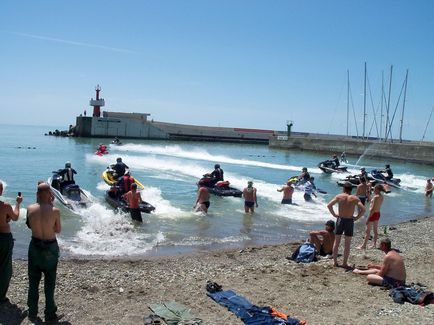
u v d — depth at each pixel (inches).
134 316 298.4
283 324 287.7
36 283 282.2
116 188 754.2
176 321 289.7
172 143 3267.7
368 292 365.1
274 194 983.0
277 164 1877.5
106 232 582.2
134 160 1610.5
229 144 3641.7
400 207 991.6
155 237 573.3
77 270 407.2
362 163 2326.5
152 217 685.3
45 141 2925.7
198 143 3501.5
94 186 962.1
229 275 406.0
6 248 297.4
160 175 1211.2
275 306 327.3
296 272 421.4
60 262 436.8
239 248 544.7
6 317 285.6
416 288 364.2
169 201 828.6
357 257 490.6
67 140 3063.5
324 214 793.6
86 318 293.0
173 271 419.5
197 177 1192.2
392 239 610.9
